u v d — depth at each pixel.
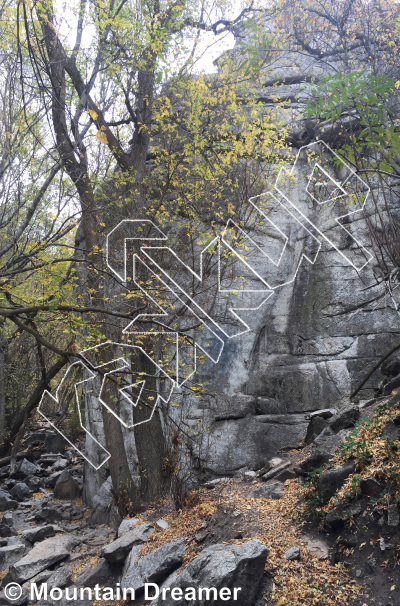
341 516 6.70
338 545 6.44
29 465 15.77
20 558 9.59
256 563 6.09
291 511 7.57
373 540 6.20
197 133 11.17
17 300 7.54
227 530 7.41
